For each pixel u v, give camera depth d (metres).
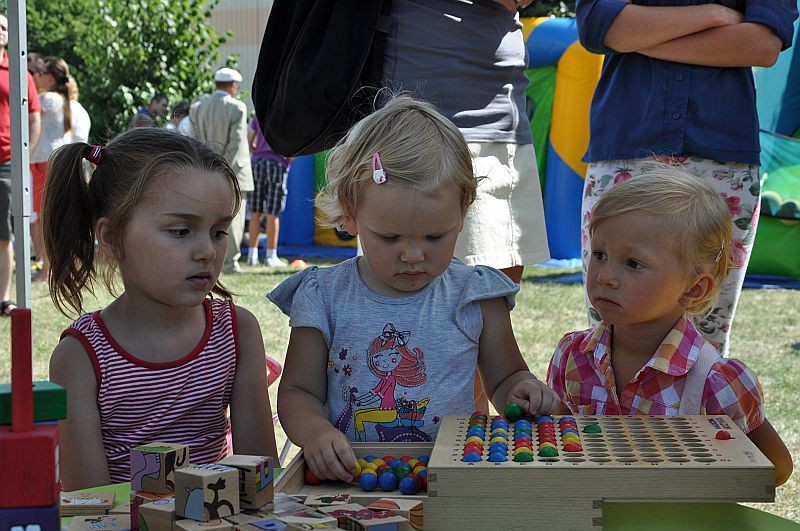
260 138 8.88
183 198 1.94
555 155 9.21
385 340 2.02
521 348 5.59
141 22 11.87
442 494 1.38
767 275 8.42
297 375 2.04
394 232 1.82
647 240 1.99
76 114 7.78
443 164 1.81
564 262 9.27
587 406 2.17
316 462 1.64
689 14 2.66
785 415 4.18
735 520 1.46
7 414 1.10
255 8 14.68
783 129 8.52
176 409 2.08
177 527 1.21
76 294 2.15
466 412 2.01
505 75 2.72
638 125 2.75
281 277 8.20
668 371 2.02
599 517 1.35
